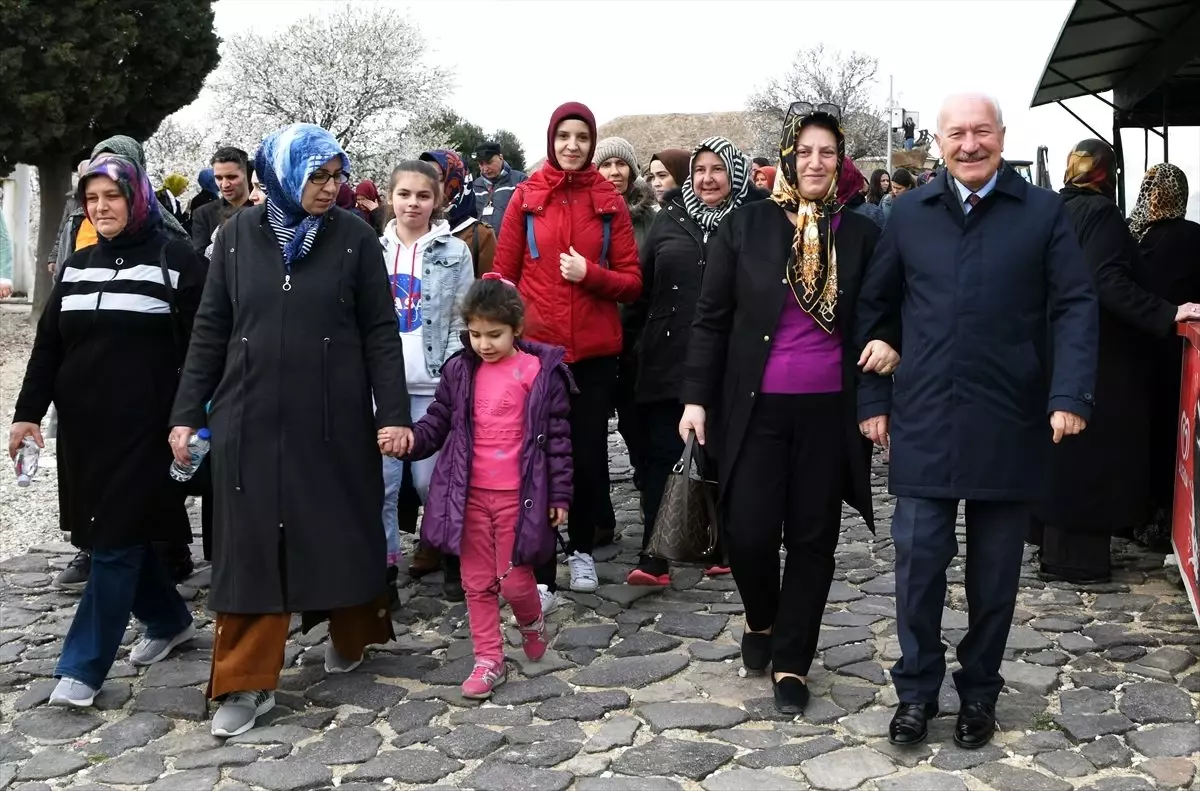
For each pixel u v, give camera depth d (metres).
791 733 3.63
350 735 3.68
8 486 7.86
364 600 3.88
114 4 16.11
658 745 3.55
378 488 3.97
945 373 3.43
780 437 3.77
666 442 5.31
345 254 3.93
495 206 9.15
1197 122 8.97
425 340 4.97
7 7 14.84
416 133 35.38
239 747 3.62
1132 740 3.51
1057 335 3.43
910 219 3.56
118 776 3.45
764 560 3.84
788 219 3.83
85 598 3.99
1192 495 4.30
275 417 3.78
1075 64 8.55
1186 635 4.44
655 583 5.24
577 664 4.29
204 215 6.66
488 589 4.07
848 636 4.52
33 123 15.34
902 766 3.39
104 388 3.96
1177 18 7.21
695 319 3.97
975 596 3.53
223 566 3.76
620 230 5.09
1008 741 3.54
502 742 3.61
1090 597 4.98
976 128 3.40
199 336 3.91
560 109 5.04
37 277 16.56
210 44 17.67
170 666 4.34
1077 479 5.07
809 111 3.72
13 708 3.99
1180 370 5.03
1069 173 5.18
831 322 3.69
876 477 7.91
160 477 3.97
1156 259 5.54
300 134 3.77
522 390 4.07
